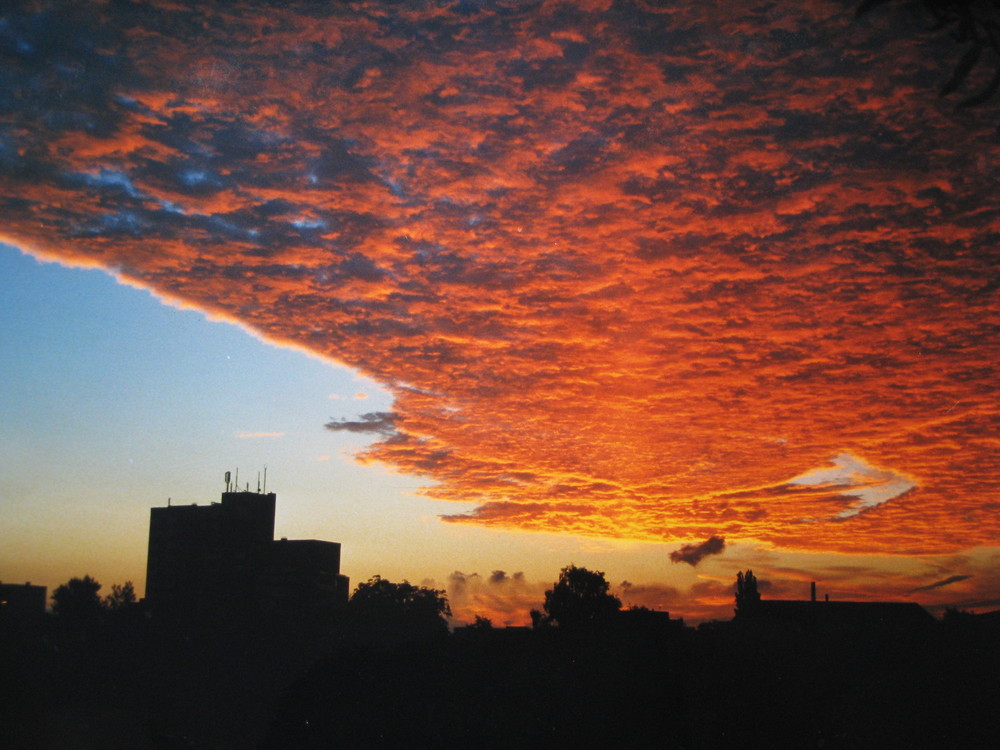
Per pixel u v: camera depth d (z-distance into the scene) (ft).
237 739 55.26
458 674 57.52
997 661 58.44
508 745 49.60
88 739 49.80
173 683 59.47
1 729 47.44
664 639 58.90
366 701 54.85
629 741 50.19
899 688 55.06
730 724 51.42
